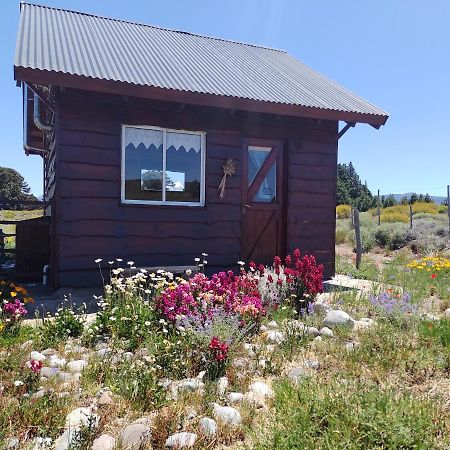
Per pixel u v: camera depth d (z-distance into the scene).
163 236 7.02
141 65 7.12
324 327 4.50
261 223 7.93
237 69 8.73
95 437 2.38
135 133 6.89
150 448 2.37
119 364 3.34
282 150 8.02
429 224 17.45
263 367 3.45
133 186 6.89
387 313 4.89
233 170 7.47
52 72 5.64
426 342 3.95
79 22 9.11
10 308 4.27
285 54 11.95
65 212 6.38
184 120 7.14
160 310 4.28
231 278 5.27
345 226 20.34
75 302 5.79
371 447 2.23
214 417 2.65
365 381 3.09
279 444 2.26
